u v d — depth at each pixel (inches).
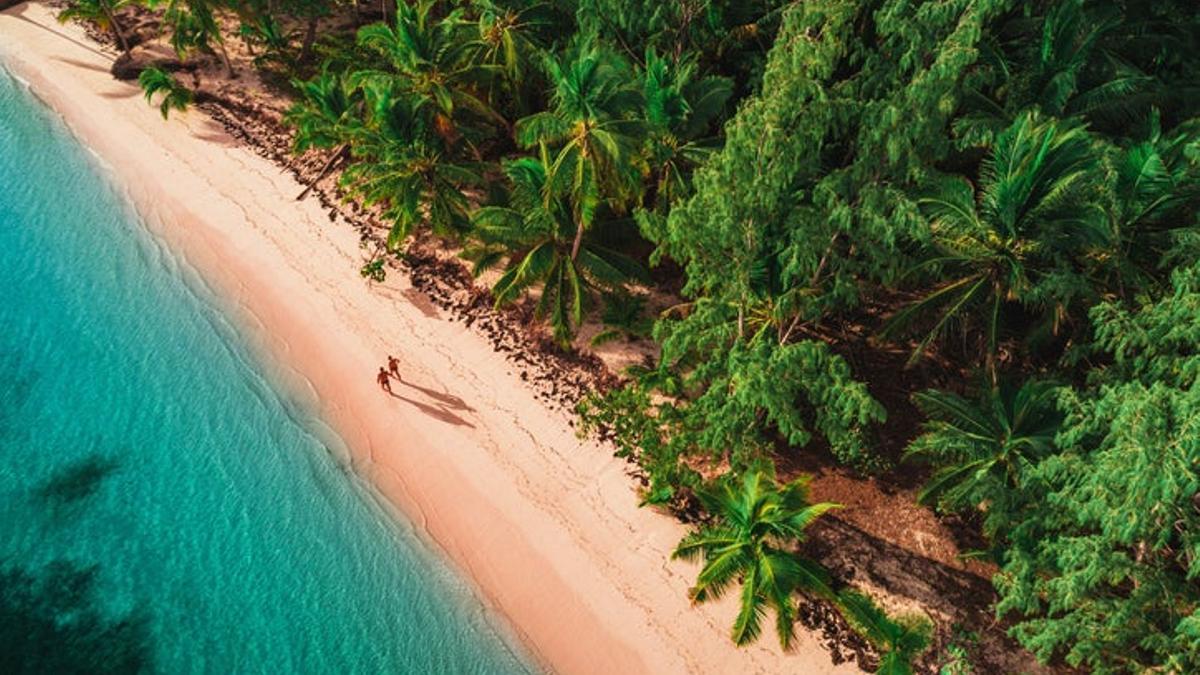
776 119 752.3
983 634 842.8
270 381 1166.3
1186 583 689.6
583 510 984.9
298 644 886.4
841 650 847.1
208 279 1323.8
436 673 860.6
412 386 1141.1
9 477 1053.2
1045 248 787.4
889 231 748.0
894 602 870.4
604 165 1005.8
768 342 858.8
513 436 1071.6
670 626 876.6
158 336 1236.5
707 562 836.6
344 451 1072.8
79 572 956.6
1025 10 1059.9
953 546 913.5
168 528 998.4
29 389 1162.6
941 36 761.0
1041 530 800.9
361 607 916.0
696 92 1077.1
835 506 777.6
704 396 912.3
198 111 1647.4
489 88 1332.4
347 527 990.4
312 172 1493.6
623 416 1053.2
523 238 1096.8
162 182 1502.2
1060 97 938.7
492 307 1231.5
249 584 941.2
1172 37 1079.6
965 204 794.8
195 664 874.8
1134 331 700.0
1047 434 790.5
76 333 1242.6
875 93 807.7
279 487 1036.5
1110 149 788.6
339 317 1245.7
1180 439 584.1
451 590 925.2
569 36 1359.5
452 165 1226.6
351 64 1566.2
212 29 1595.7
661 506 975.6
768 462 893.8
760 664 842.8
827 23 786.2
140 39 1830.7
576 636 877.8
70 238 1400.1
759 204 799.1
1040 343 946.1
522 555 948.6
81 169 1537.9
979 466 825.5
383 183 1214.3
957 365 1064.8
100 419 1123.3
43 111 1672.0
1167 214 805.2
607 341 1152.8
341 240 1374.3
